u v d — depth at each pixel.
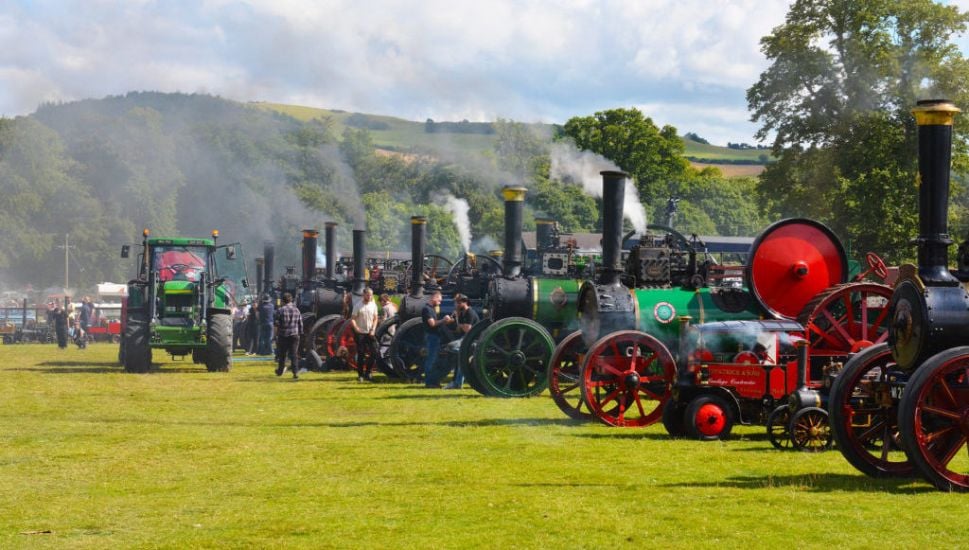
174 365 26.95
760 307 14.20
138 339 23.72
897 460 10.23
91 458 10.55
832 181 39.09
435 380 19.19
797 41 39.19
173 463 10.22
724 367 11.75
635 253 14.98
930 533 6.96
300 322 21.91
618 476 9.26
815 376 13.20
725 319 14.26
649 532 7.07
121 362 28.05
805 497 8.22
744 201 75.94
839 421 9.16
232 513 7.84
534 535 7.03
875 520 7.36
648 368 13.70
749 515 7.55
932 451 8.91
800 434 10.81
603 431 12.53
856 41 38.00
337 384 20.19
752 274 14.28
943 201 8.82
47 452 10.97
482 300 21.80
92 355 34.06
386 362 21.33
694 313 14.26
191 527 7.39
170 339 23.78
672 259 15.17
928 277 8.77
